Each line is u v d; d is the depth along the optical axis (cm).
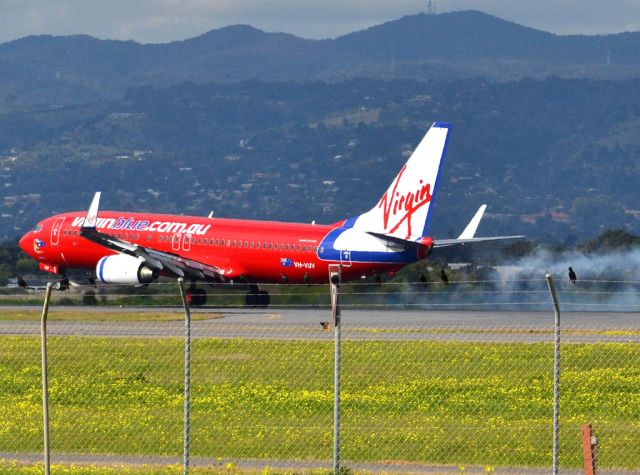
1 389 14000
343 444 11094
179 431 11700
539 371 14825
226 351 16312
